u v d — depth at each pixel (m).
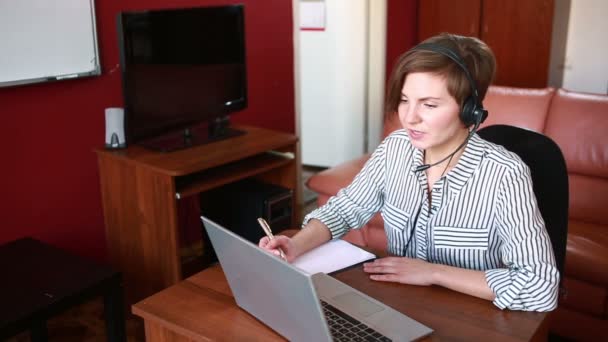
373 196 1.45
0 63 2.24
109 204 2.53
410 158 1.35
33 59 2.33
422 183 1.31
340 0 4.07
